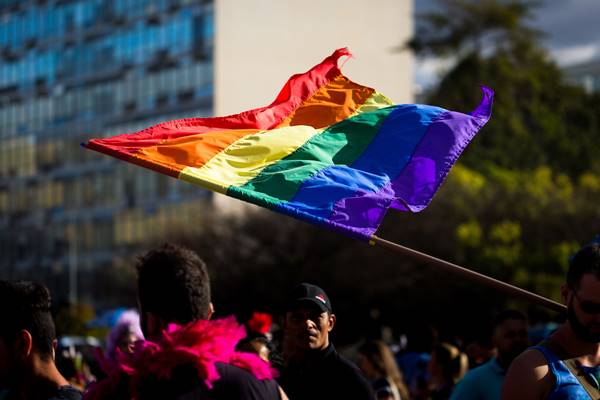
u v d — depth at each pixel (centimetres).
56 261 9231
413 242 5612
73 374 1238
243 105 7862
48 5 9444
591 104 8038
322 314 869
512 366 605
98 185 8831
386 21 8506
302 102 791
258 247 5866
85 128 8975
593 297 590
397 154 746
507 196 5862
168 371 502
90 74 8938
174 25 8119
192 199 7806
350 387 856
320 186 704
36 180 9525
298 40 8106
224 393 509
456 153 745
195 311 534
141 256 551
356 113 780
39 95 9512
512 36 7938
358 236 660
